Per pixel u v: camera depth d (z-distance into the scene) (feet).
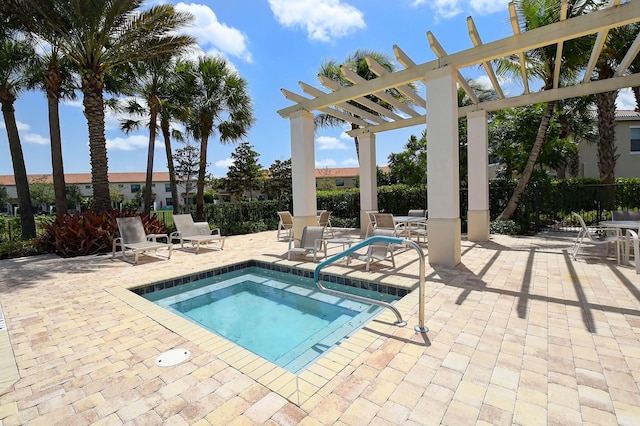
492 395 6.98
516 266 18.34
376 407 6.73
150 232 31.94
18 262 24.54
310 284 19.33
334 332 12.62
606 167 36.70
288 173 83.20
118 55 30.94
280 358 10.78
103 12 27.71
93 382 8.02
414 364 8.30
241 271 22.65
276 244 31.12
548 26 15.55
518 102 24.58
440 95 18.44
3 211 98.17
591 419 6.18
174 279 19.07
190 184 75.51
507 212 33.55
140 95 43.39
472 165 27.37
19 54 33.81
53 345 10.13
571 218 36.45
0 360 9.24
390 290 15.89
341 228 43.37
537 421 6.17
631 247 21.02
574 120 46.83
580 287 14.16
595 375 7.59
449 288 14.57
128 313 12.90
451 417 6.36
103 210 31.30
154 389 7.66
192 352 9.47
